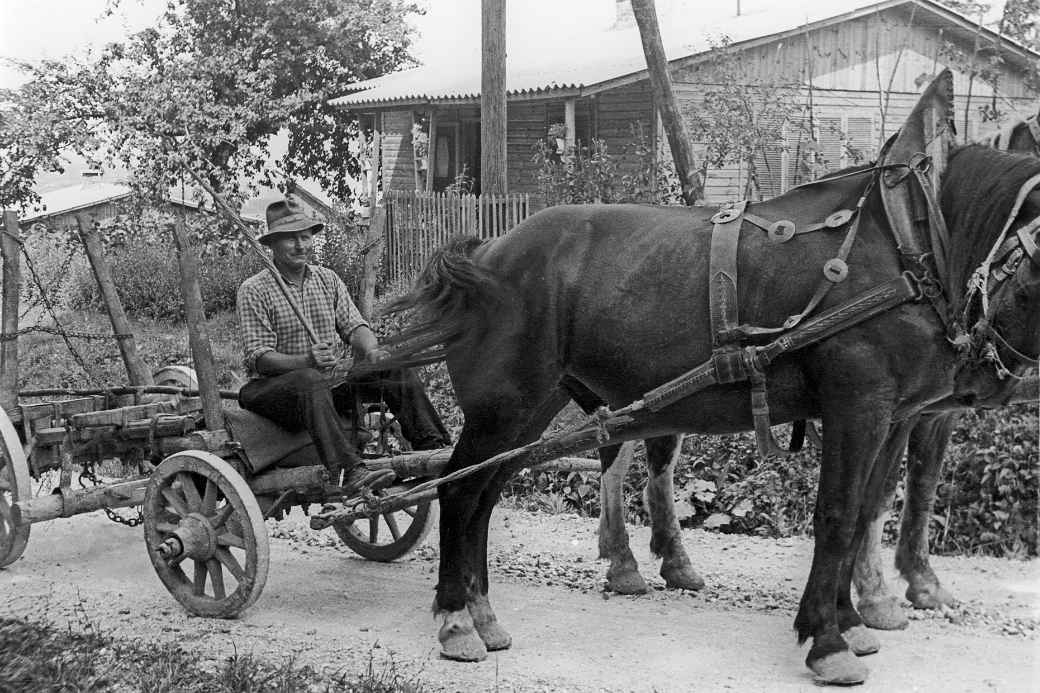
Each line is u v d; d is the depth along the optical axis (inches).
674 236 195.0
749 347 181.9
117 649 200.2
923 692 176.6
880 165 184.9
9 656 198.8
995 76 370.3
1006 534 270.2
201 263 676.1
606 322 196.2
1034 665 187.9
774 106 518.6
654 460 240.2
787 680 184.7
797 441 195.8
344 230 681.6
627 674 188.5
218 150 834.2
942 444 218.5
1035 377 193.9
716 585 244.2
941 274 178.2
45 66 752.3
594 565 261.9
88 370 278.5
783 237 185.6
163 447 238.2
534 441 218.2
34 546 280.2
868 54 660.1
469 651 196.2
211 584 237.0
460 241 214.8
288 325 237.9
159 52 842.8
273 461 233.3
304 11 909.8
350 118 952.9
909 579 223.5
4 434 240.4
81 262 655.1
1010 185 177.5
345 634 211.8
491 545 279.1
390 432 259.0
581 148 482.6
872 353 177.2
